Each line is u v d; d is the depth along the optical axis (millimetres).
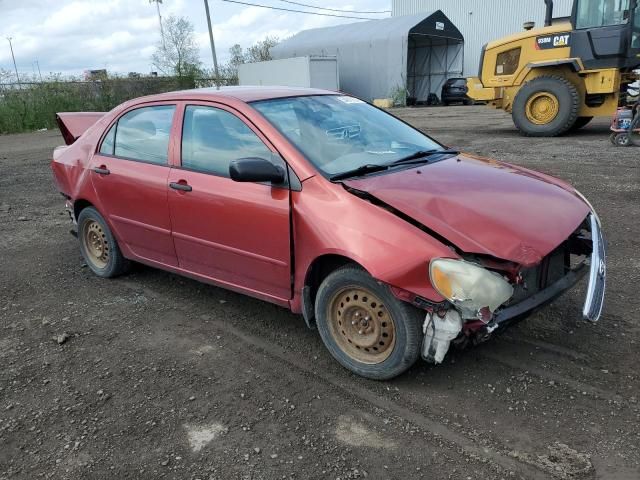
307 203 3363
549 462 2633
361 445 2822
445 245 2949
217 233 3914
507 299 2914
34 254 6164
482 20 36844
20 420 3170
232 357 3740
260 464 2730
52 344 4047
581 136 13047
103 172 4789
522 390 3180
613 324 3861
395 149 4078
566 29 12625
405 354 3111
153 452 2855
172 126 4301
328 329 3473
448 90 31578
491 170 3848
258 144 3725
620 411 2955
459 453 2725
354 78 35156
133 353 3857
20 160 14156
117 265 5137
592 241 3475
